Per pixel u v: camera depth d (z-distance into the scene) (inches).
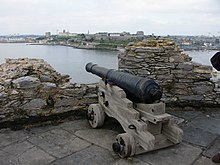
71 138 138.2
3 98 147.9
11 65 173.6
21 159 114.4
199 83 189.6
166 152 123.0
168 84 190.2
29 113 155.9
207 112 186.4
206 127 157.3
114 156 118.4
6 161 112.4
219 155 113.4
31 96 155.7
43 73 168.2
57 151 122.7
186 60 199.3
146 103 120.5
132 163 112.2
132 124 120.0
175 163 113.0
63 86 167.0
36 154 119.3
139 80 121.1
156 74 188.5
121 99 128.5
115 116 136.1
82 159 115.2
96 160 114.4
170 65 186.7
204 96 192.1
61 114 166.1
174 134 122.1
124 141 113.5
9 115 150.5
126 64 195.2
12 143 130.9
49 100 161.6
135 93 121.5
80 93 169.9
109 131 148.7
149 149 108.8
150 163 112.4
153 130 123.6
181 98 192.2
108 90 143.0
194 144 132.7
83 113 172.7
